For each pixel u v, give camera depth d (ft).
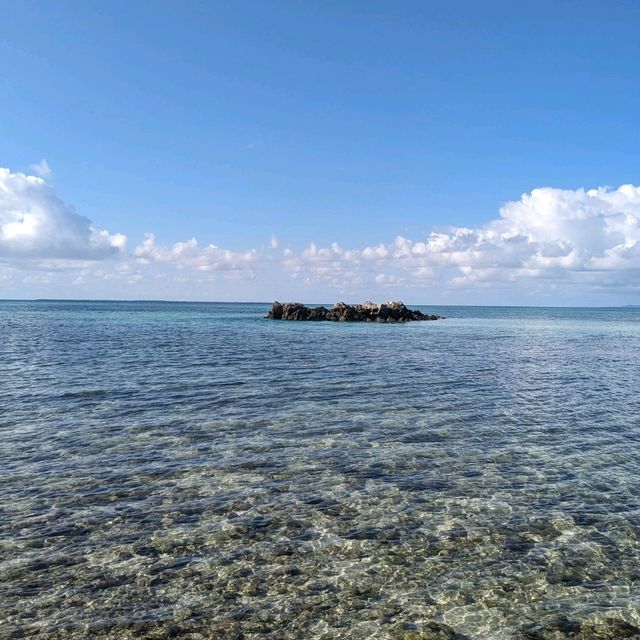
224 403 74.49
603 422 66.95
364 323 328.29
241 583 29.45
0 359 118.62
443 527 36.45
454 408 74.02
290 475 46.09
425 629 25.80
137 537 34.45
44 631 25.21
